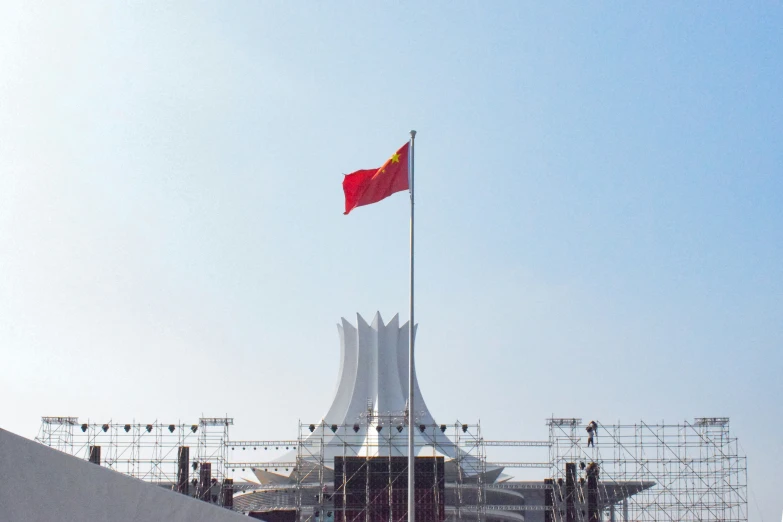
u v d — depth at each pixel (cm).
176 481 9262
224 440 9525
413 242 5181
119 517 3036
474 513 9850
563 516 9075
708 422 9194
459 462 9475
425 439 10606
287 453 11156
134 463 9431
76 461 2866
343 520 8706
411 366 4984
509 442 9312
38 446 2734
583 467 9112
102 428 9456
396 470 8888
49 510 2750
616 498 9438
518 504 10962
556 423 9319
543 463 9531
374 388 11269
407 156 5247
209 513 3572
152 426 9475
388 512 8781
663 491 9112
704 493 9094
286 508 9788
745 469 9100
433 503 8825
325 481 10562
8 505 2614
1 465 2602
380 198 5275
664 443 9212
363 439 10944
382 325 11494
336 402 11475
